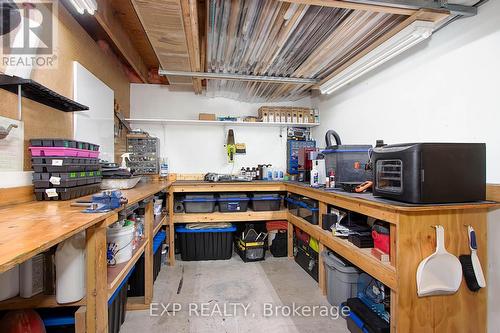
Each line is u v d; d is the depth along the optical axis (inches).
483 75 69.1
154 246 104.1
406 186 59.7
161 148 158.7
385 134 104.6
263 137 168.2
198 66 116.6
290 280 108.5
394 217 59.1
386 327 63.8
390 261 62.6
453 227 60.2
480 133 69.8
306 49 102.8
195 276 111.9
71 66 86.9
